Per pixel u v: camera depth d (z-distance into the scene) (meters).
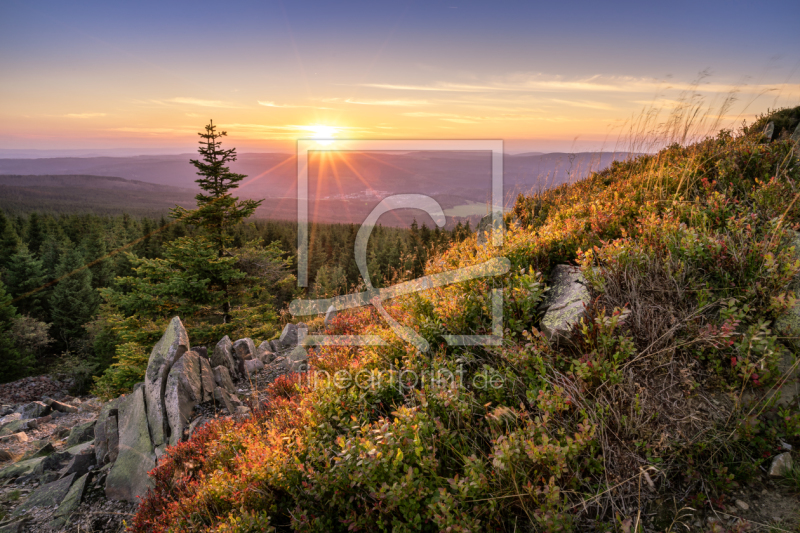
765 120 10.32
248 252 21.00
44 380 34.31
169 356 7.23
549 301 4.25
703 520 2.32
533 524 2.42
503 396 3.35
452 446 3.11
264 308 20.45
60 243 71.94
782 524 2.17
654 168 7.72
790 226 4.07
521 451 2.62
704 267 3.80
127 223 102.44
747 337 2.83
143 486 5.84
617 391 2.94
